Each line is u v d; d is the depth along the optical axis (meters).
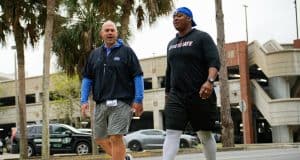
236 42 38.69
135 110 6.39
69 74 24.62
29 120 53.38
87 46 23.20
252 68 39.66
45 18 21.52
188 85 5.55
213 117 5.62
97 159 15.84
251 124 37.28
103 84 6.30
